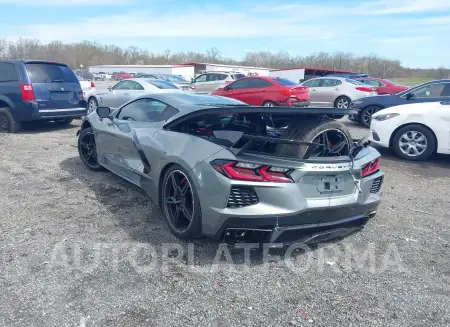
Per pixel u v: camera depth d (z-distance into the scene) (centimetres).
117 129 468
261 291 274
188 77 4869
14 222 374
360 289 281
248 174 291
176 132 371
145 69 6084
